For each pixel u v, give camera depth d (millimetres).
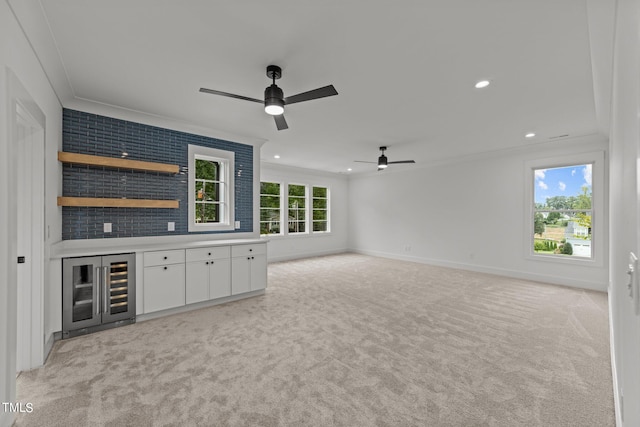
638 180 836
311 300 4078
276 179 7496
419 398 1918
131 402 1871
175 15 1898
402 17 1921
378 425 1677
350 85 2893
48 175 2604
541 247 5305
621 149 1492
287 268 6457
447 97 3168
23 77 1905
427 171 7035
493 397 1930
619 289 1688
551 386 2053
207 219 4477
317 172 8305
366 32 2080
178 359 2420
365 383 2084
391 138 4832
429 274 5797
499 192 5762
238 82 2828
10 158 1616
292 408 1817
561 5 1783
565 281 4938
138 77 2734
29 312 2277
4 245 1577
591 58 2246
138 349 2600
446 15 1898
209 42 2201
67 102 3160
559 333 2949
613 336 2434
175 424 1682
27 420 1702
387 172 7973
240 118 3826
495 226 5812
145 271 3305
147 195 3748
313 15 1909
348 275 5711
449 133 4516
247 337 2855
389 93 3080
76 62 2465
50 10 1825
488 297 4215
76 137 3256
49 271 2666
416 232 7254
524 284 5000
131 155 3631
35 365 2283
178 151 4035
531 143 5113
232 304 3908
